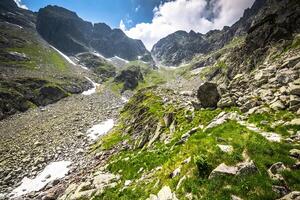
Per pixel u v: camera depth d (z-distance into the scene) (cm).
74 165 4353
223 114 2333
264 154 1249
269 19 7425
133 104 8256
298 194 949
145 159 2466
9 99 11400
